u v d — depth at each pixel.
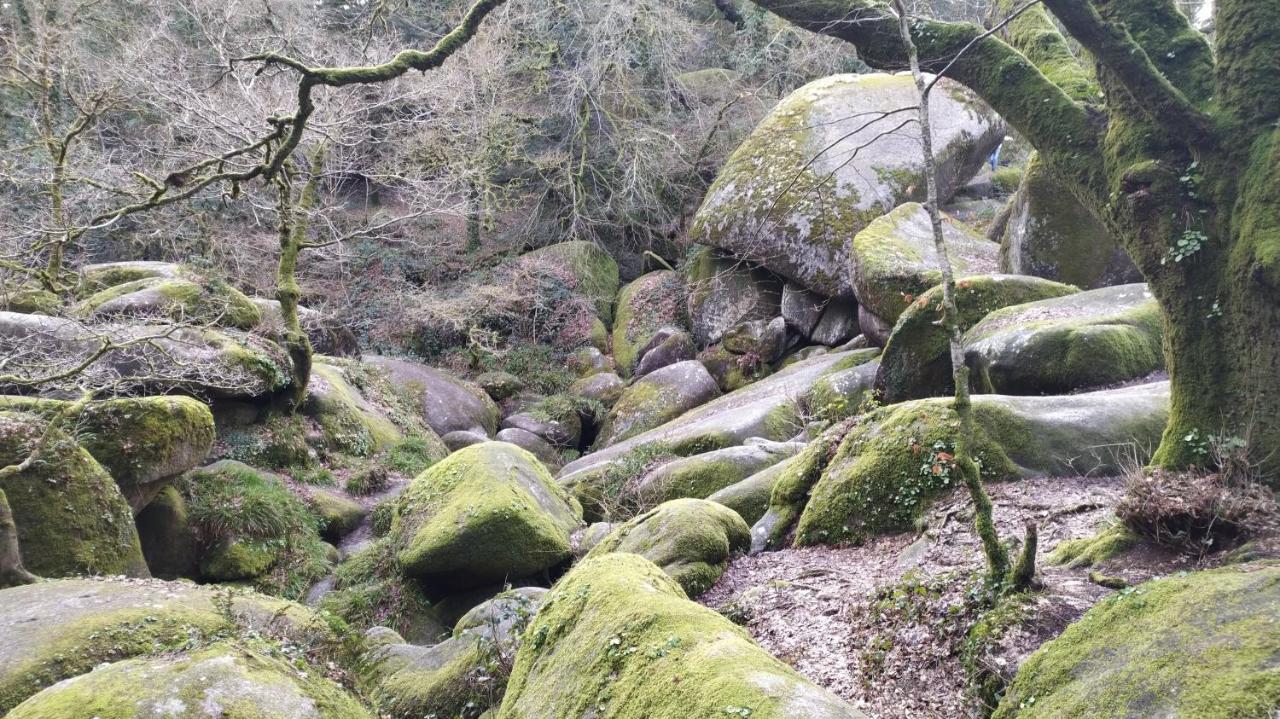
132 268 13.60
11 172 12.72
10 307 11.10
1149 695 2.76
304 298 19.31
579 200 21.69
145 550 9.02
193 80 14.02
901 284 12.20
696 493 10.06
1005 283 10.01
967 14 19.56
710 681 3.01
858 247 13.23
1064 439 6.21
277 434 12.04
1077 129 4.82
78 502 7.14
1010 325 8.91
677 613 3.62
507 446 10.04
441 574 8.62
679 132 21.83
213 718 3.15
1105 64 4.42
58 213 10.43
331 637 5.25
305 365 12.55
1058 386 7.96
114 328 8.31
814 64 21.67
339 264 19.47
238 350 11.51
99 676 3.27
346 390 14.57
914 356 8.97
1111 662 3.05
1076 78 5.18
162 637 4.72
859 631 4.91
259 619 5.19
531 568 8.49
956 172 16.95
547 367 19.34
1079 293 9.40
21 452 7.07
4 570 5.93
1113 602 3.38
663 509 6.99
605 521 10.41
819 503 6.92
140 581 5.59
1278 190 3.97
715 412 13.45
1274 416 4.09
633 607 3.78
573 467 13.54
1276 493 4.06
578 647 3.82
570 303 20.36
